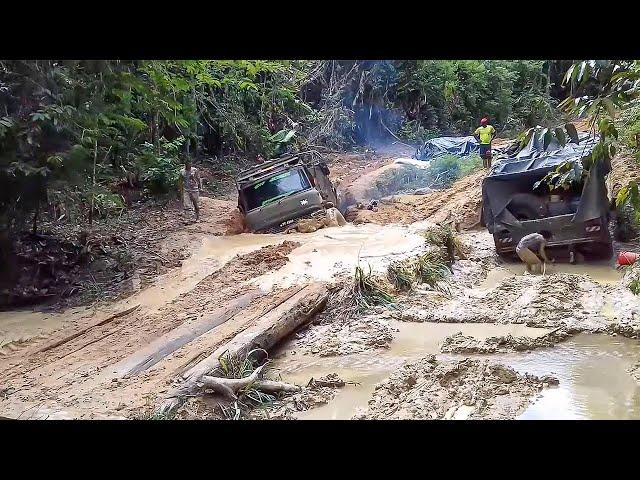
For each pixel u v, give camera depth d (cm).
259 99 2827
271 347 838
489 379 673
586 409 591
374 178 2288
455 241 1288
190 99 2077
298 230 1516
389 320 931
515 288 1030
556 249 1209
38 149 1017
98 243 1285
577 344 786
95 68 1057
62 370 737
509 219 1233
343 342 846
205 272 1148
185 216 1750
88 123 1074
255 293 998
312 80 3167
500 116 3903
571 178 680
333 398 674
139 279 1124
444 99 3675
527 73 4053
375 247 1253
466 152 2642
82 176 1120
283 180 1595
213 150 2700
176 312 935
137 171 1678
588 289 999
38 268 1103
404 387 678
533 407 602
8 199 1041
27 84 1009
